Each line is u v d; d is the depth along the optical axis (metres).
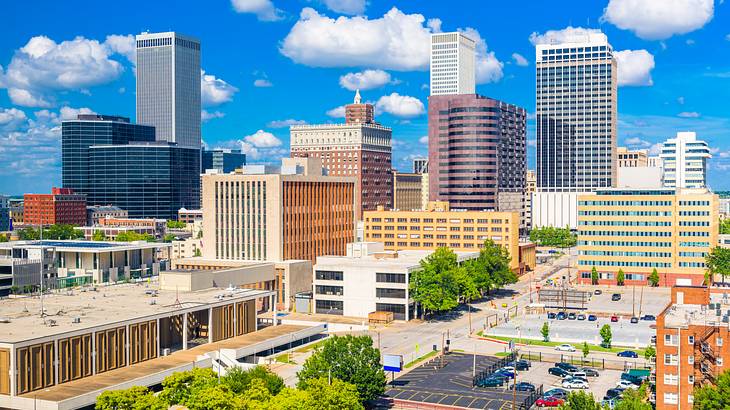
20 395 156.12
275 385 154.38
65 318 186.00
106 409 142.62
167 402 146.12
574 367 197.25
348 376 160.50
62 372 166.25
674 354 145.75
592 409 136.12
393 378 189.50
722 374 136.62
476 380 184.75
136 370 178.25
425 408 165.62
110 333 179.25
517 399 171.12
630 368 198.75
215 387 142.25
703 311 161.00
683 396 144.25
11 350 155.62
